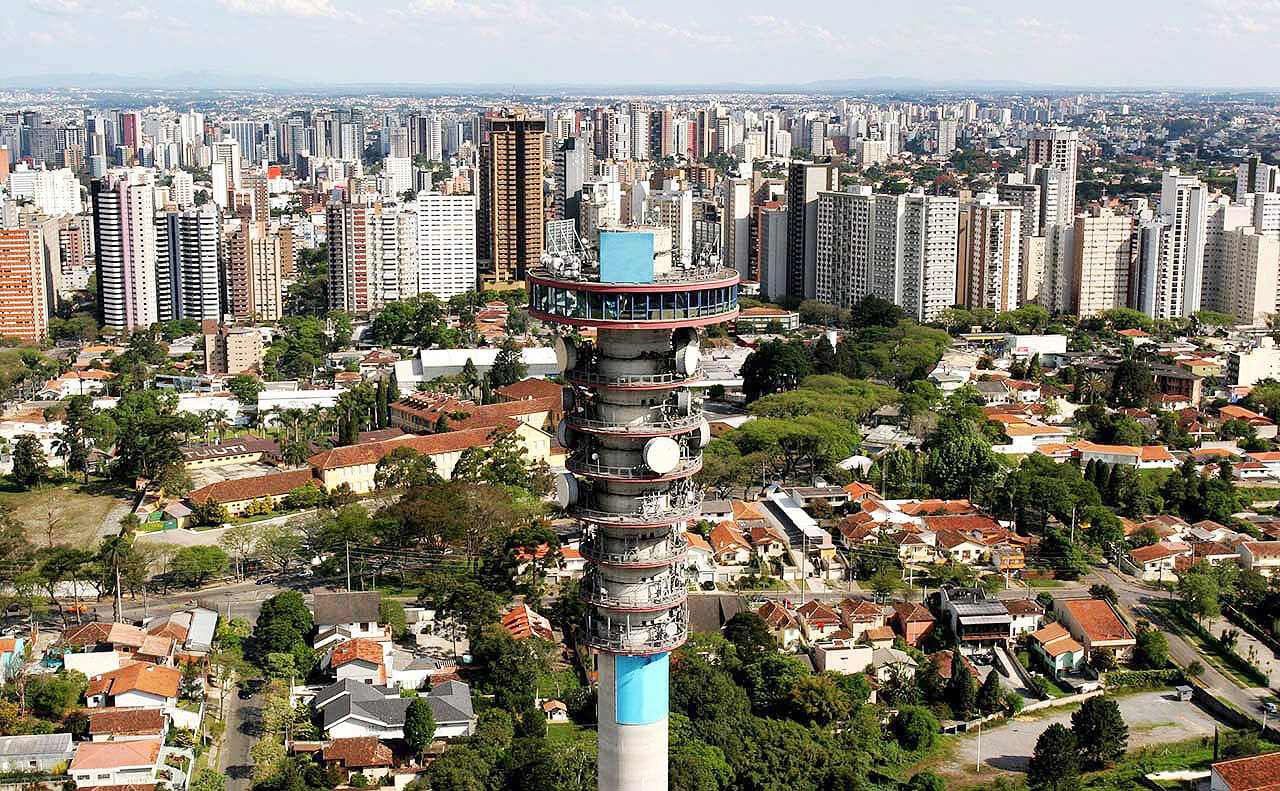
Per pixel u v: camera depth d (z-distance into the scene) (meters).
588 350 168.62
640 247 163.00
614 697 171.50
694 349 166.25
